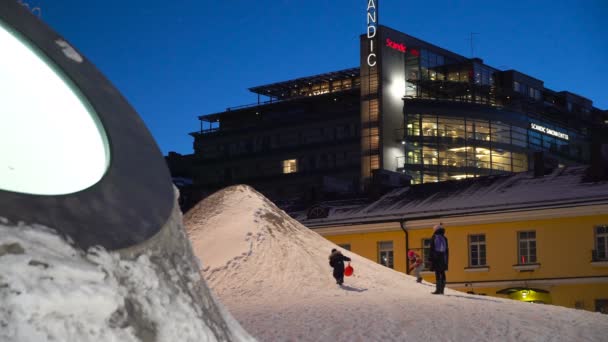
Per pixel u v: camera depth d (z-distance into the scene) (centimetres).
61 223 510
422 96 8250
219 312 655
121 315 497
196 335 560
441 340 1202
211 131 9438
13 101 601
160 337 521
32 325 431
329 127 8644
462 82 8112
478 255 4400
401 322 1389
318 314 1548
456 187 4862
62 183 562
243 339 667
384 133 7938
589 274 4041
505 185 4641
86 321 466
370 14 8175
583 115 9225
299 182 8725
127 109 717
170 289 575
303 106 8994
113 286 505
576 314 1672
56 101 643
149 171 660
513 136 8181
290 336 1215
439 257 2069
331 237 4966
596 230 4062
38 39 686
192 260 654
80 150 621
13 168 543
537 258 4206
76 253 498
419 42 8425
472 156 8000
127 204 595
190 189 9456
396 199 5012
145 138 700
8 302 429
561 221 4150
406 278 2547
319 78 9138
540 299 4162
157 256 589
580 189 4250
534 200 4275
